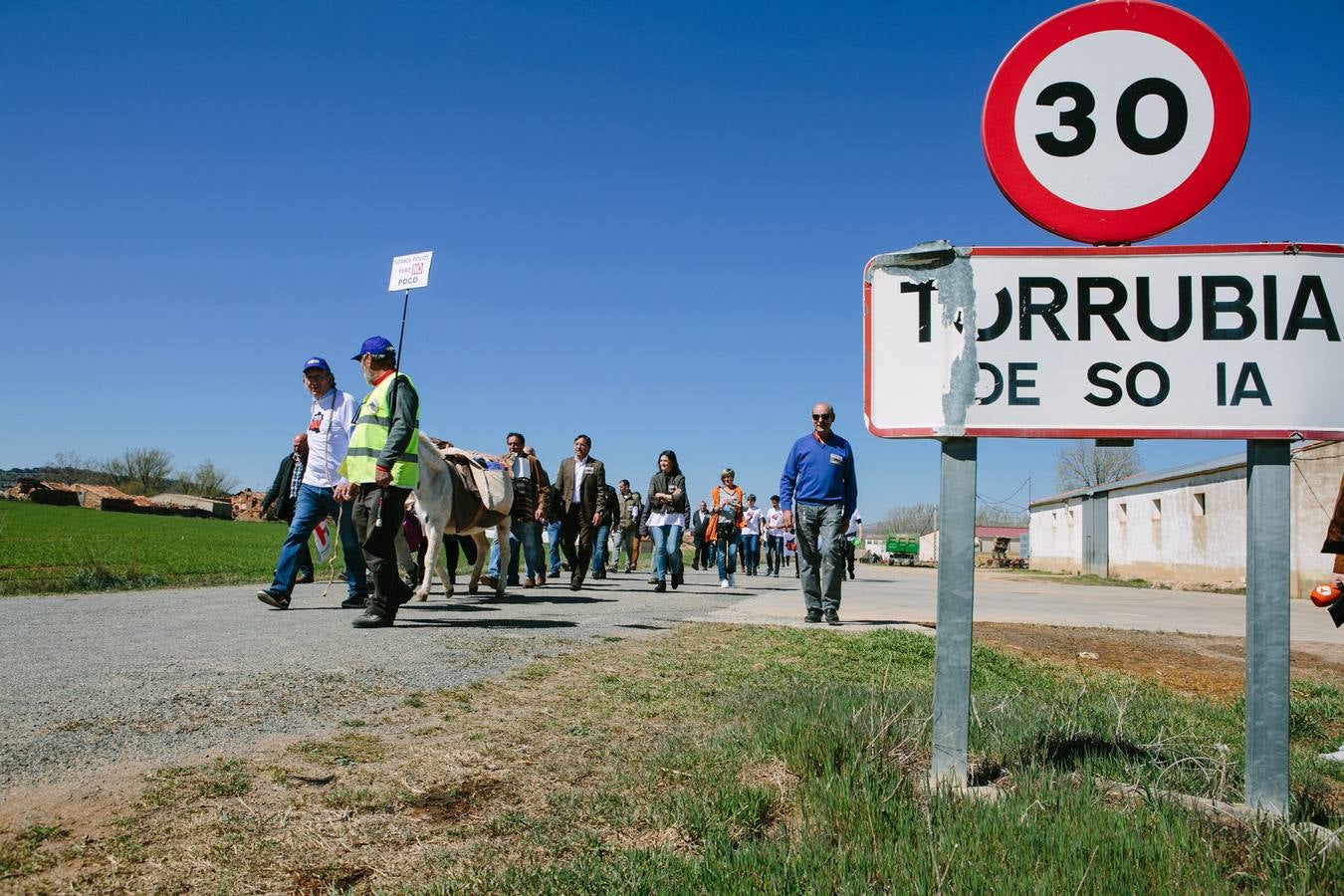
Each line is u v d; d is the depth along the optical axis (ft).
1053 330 11.37
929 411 11.52
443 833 9.50
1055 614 45.16
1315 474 85.71
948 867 8.03
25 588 36.70
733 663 20.61
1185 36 11.52
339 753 12.10
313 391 29.73
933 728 11.35
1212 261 11.14
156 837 9.02
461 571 54.39
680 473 47.60
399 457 24.16
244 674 16.80
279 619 25.81
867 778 10.67
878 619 34.17
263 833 9.29
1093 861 8.22
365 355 25.27
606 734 13.64
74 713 13.42
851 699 14.83
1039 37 11.72
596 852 8.92
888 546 250.57
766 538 85.10
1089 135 11.66
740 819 9.78
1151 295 11.22
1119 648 30.12
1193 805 10.27
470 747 12.63
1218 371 11.01
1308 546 86.12
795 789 10.85
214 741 12.35
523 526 45.55
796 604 39.78
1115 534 147.54
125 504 250.16
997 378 11.40
